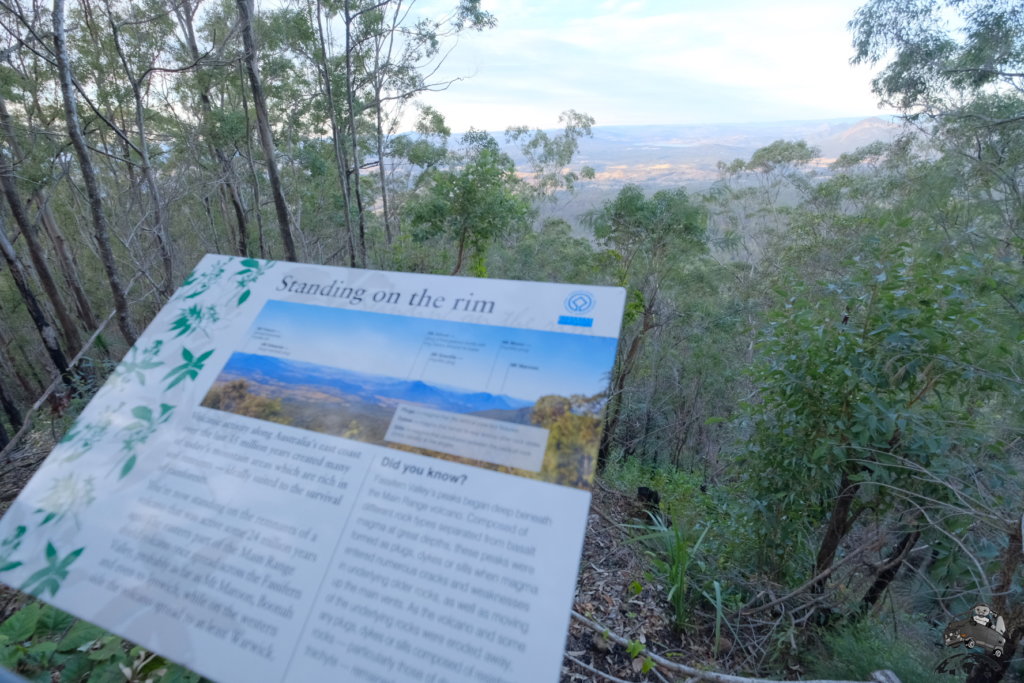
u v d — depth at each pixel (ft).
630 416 43.52
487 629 3.58
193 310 5.73
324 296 5.49
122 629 4.03
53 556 4.43
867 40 32.99
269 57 41.81
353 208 41.39
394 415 4.54
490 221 29.09
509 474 4.05
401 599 3.79
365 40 37.83
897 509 11.90
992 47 28.35
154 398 5.16
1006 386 10.50
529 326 4.68
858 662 10.34
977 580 10.37
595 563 13.60
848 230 32.55
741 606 12.26
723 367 40.27
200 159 49.24
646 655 9.33
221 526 4.34
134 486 4.66
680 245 35.29
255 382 5.04
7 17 21.85
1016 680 9.27
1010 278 11.19
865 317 11.33
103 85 36.60
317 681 3.63
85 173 19.79
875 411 10.65
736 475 15.74
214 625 3.96
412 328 5.00
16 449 18.88
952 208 24.82
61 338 48.96
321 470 4.42
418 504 4.09
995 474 10.80
